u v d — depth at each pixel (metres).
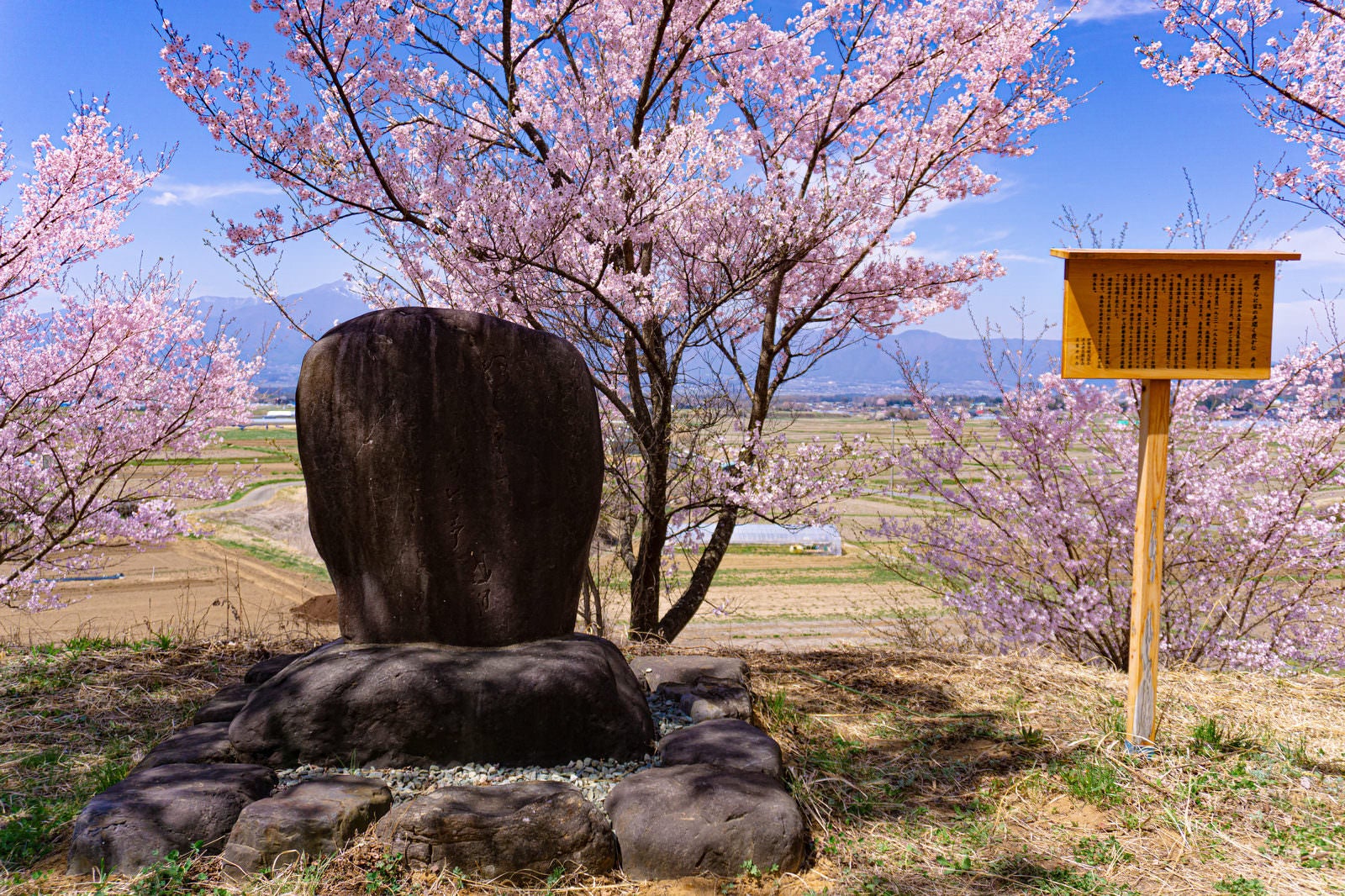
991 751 4.22
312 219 6.55
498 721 3.71
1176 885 3.00
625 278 6.65
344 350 3.96
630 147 6.24
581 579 4.31
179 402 7.91
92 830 3.01
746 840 3.06
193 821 3.07
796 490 7.22
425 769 3.68
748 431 7.50
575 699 3.78
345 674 3.73
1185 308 3.87
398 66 6.18
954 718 4.70
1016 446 7.02
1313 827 3.41
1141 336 3.89
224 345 7.99
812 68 7.76
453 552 3.98
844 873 3.09
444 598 3.98
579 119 6.97
